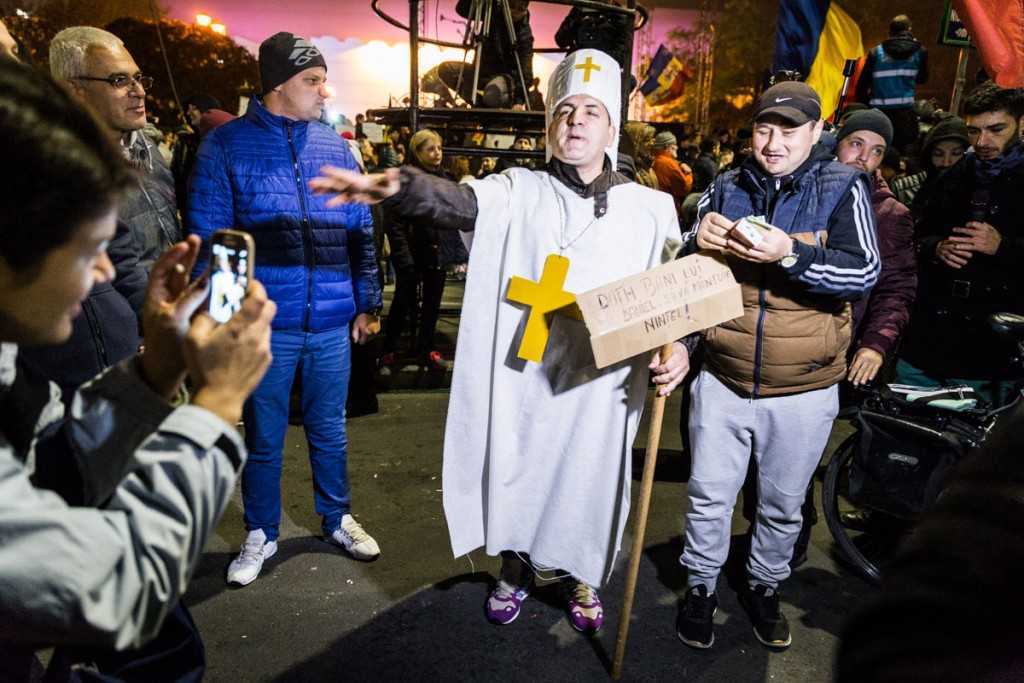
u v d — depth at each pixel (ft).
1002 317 8.17
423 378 16.22
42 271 2.27
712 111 73.82
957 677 1.52
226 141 7.61
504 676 7.20
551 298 6.51
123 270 6.82
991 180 9.12
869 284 6.51
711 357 7.23
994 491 1.62
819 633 8.12
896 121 16.51
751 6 70.59
